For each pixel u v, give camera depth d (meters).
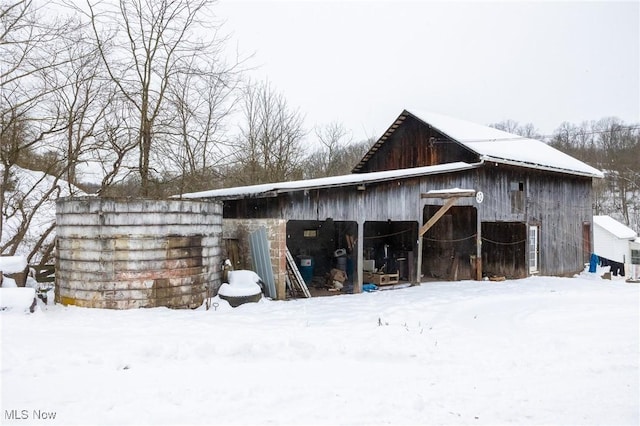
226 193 13.44
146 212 8.57
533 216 17.48
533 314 9.85
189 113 15.15
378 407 4.35
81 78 13.01
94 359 5.44
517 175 16.94
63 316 7.69
